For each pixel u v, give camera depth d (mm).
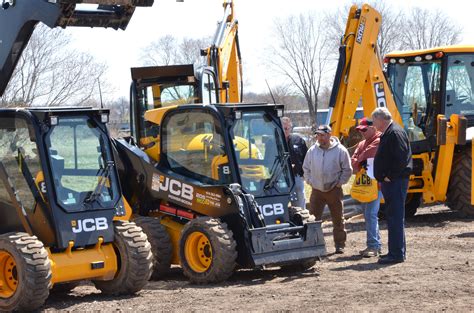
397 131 11023
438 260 11430
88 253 9797
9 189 9867
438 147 15555
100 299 9914
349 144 15500
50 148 9664
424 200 15875
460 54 15758
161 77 14430
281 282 10477
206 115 11227
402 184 11141
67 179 9727
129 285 9945
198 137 11328
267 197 11055
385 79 15469
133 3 9508
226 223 10805
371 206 11906
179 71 14320
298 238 10977
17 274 9242
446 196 16078
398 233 11250
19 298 9180
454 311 8375
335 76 15211
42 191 9641
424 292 9312
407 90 16172
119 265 10031
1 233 9992
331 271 11008
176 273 11891
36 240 9367
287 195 11234
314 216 11711
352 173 11938
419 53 15922
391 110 15492
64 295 10414
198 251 10875
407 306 8664
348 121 15164
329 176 11953
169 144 11641
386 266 11117
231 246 10516
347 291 9555
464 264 11000
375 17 15297
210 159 11188
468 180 15680
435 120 15695
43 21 9461
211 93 14680
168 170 11594
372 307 8680
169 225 11523
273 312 8664
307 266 11234
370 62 15305
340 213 12195
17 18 9664
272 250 10688
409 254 12016
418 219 16281
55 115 9703
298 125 43000
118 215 10039
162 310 9047
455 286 9586
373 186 11789
